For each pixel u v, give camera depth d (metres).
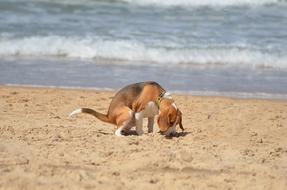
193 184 9.30
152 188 9.05
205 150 11.09
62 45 21.80
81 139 11.52
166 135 11.92
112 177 9.47
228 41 22.84
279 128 13.44
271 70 20.34
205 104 15.77
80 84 17.78
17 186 8.91
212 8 28.17
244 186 9.30
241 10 28.02
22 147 10.88
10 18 25.34
